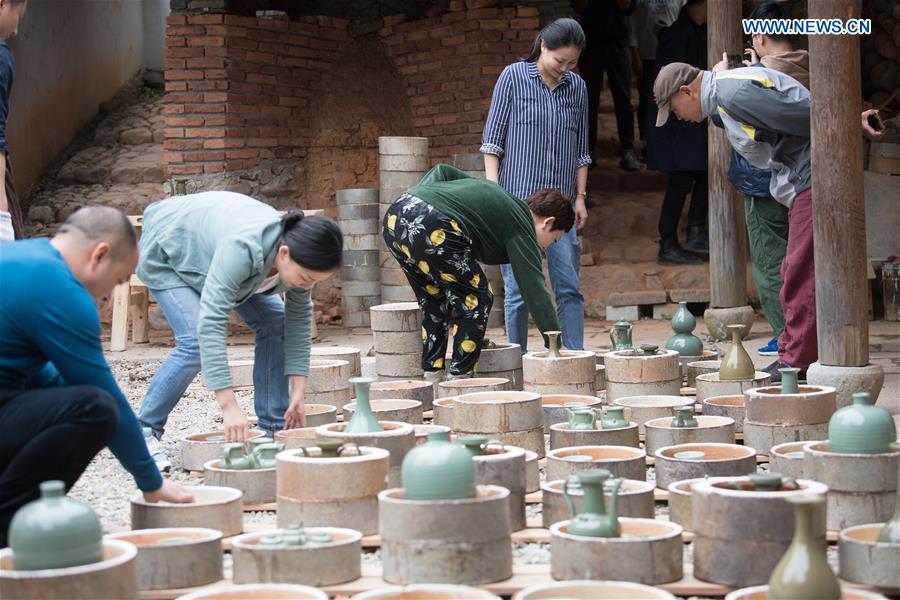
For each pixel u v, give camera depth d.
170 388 4.48
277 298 4.74
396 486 3.79
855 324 5.10
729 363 5.13
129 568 2.60
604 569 2.92
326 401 5.52
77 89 13.15
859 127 5.09
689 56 10.19
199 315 4.04
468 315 5.40
